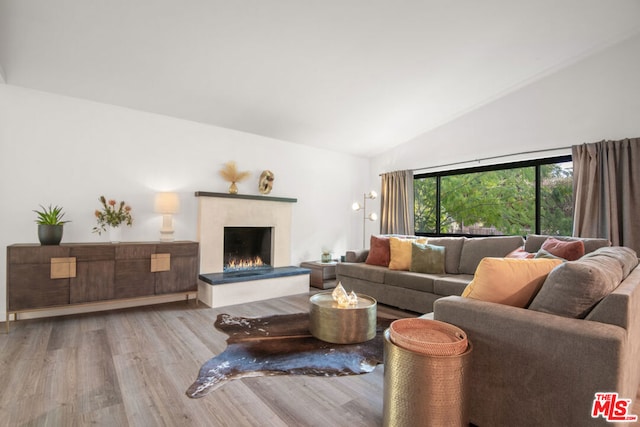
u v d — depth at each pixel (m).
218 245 4.12
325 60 3.06
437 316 1.70
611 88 3.37
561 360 1.30
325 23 2.59
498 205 4.39
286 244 4.80
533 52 3.33
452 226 4.89
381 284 3.89
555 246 2.97
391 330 1.55
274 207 4.66
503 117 4.16
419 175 5.31
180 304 3.73
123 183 3.55
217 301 3.63
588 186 3.41
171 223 3.69
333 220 5.54
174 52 2.77
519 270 1.63
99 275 3.11
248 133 4.53
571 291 1.39
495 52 3.25
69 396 1.80
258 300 3.96
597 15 2.89
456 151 4.64
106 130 3.47
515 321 1.43
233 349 2.47
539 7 2.70
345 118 4.33
